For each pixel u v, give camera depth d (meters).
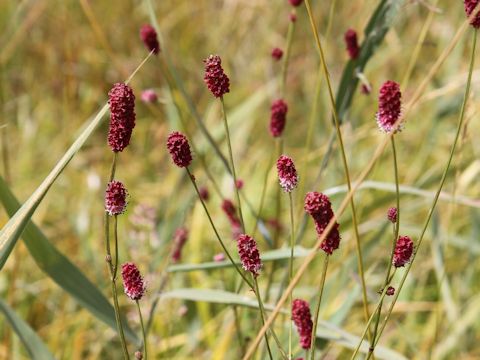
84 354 0.86
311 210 0.52
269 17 1.56
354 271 0.76
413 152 1.23
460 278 1.00
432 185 0.96
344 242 0.96
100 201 1.12
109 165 1.28
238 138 1.27
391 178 1.15
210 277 0.88
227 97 1.45
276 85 1.40
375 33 0.72
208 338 0.83
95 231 1.08
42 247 0.62
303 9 1.49
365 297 0.56
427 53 1.40
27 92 1.42
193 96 1.46
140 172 1.27
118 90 0.52
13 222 0.53
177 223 0.85
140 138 1.37
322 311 0.74
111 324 0.65
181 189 1.08
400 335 0.86
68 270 0.63
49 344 0.85
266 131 1.37
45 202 1.14
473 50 0.55
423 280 0.95
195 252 0.91
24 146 1.27
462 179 0.97
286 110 0.70
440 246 0.84
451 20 1.33
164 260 0.88
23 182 1.19
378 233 0.77
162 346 0.82
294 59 1.51
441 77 1.25
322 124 1.30
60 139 1.31
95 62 1.45
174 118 0.92
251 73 1.50
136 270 0.54
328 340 0.69
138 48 1.52
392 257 0.54
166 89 1.24
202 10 1.61
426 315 0.96
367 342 0.66
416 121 1.25
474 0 0.55
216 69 0.57
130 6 1.57
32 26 1.45
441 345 0.83
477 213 0.92
